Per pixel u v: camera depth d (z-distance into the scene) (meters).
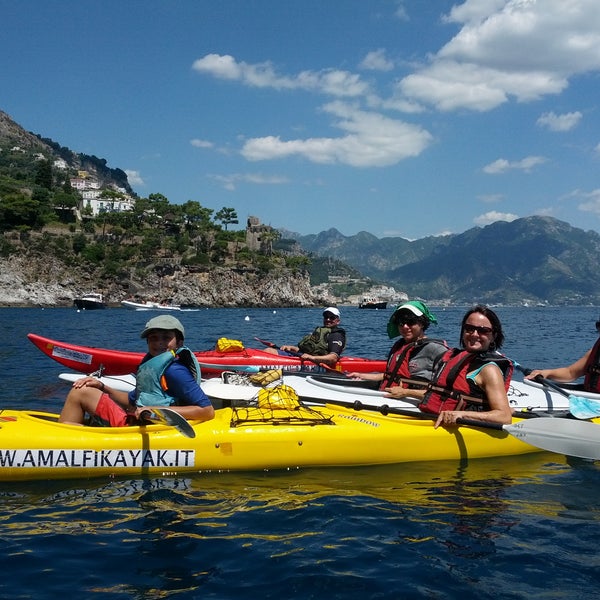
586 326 43.72
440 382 6.20
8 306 102.50
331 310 10.25
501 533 4.35
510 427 5.81
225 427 5.65
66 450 5.27
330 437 5.81
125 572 3.70
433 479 5.55
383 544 4.13
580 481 5.58
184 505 4.78
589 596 3.47
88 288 111.50
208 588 3.52
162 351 5.61
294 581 3.60
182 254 132.88
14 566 3.75
